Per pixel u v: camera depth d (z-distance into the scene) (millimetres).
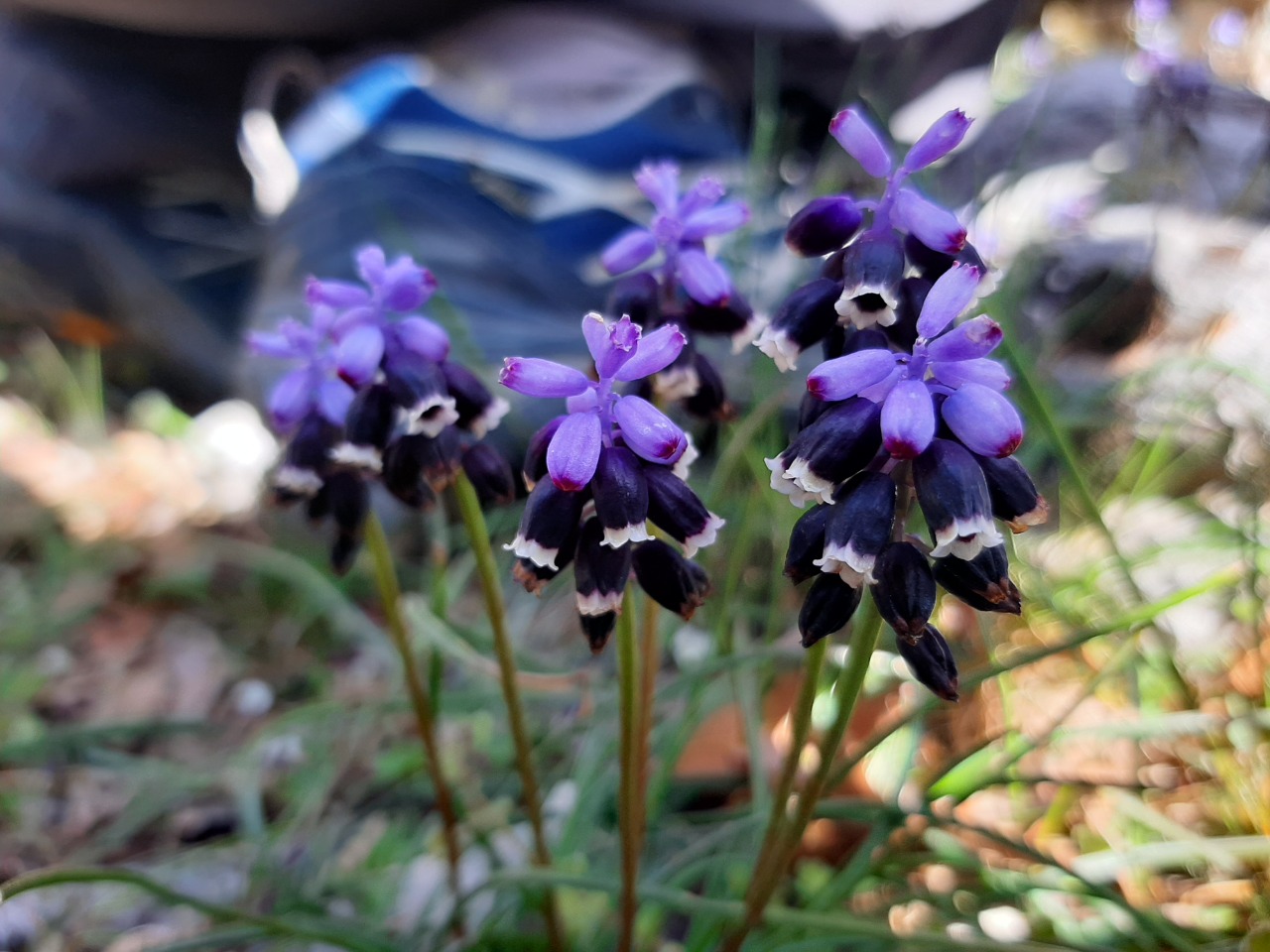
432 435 65
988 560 50
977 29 229
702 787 111
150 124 228
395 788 114
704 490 133
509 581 140
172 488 199
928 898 84
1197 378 142
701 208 69
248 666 147
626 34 190
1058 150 192
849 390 49
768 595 136
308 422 75
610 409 54
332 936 76
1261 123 185
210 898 102
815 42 204
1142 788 102
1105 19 312
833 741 62
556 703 121
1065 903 91
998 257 139
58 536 179
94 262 224
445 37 209
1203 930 87
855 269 51
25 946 96
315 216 172
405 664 84
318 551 163
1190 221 172
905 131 214
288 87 228
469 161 164
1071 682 115
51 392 229
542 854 83
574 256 172
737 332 68
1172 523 131
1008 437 46
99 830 115
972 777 100
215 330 230
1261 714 87
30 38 219
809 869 100
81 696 140
